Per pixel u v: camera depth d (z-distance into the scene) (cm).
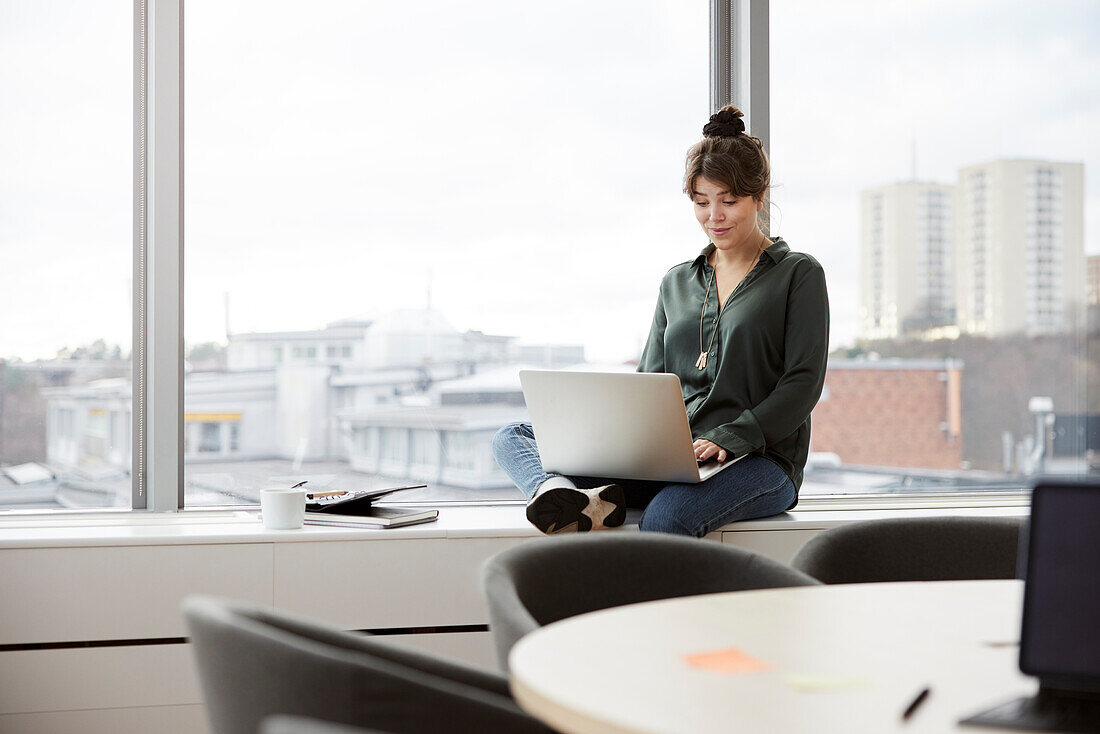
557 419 270
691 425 282
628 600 167
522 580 157
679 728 88
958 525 186
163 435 296
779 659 108
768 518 282
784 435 271
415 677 116
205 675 119
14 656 248
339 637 129
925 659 109
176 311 295
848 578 180
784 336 279
